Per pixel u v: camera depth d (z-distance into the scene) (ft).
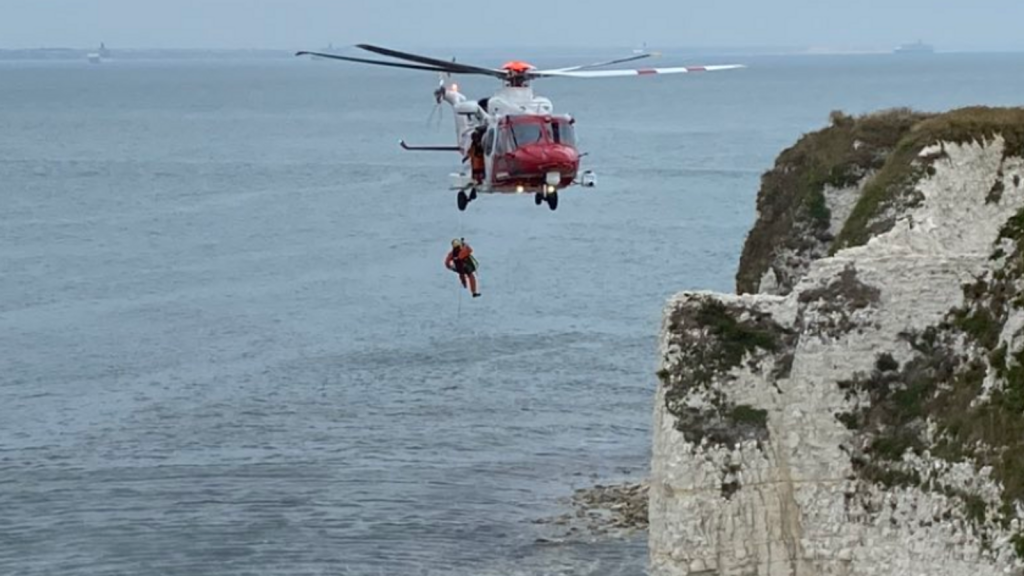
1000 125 442.09
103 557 517.55
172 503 574.56
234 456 640.99
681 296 381.19
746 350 374.63
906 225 419.95
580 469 608.19
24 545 529.45
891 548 358.02
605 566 494.59
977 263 370.94
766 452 369.50
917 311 370.32
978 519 342.44
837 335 370.73
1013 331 354.95
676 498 367.86
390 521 548.31
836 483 366.84
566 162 437.99
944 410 359.25
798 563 368.48
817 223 513.04
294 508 565.94
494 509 558.56
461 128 474.49
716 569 367.86
